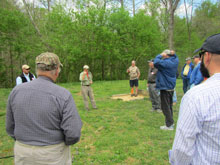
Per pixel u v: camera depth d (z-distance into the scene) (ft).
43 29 58.34
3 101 26.07
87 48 56.29
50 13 54.90
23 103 5.04
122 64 65.77
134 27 60.59
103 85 42.86
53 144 5.15
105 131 14.33
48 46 54.85
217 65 3.54
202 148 3.44
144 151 10.94
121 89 36.24
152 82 19.27
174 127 14.70
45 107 4.97
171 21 37.96
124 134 13.64
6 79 57.98
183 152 3.53
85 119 17.35
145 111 19.72
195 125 3.39
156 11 77.61
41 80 5.32
